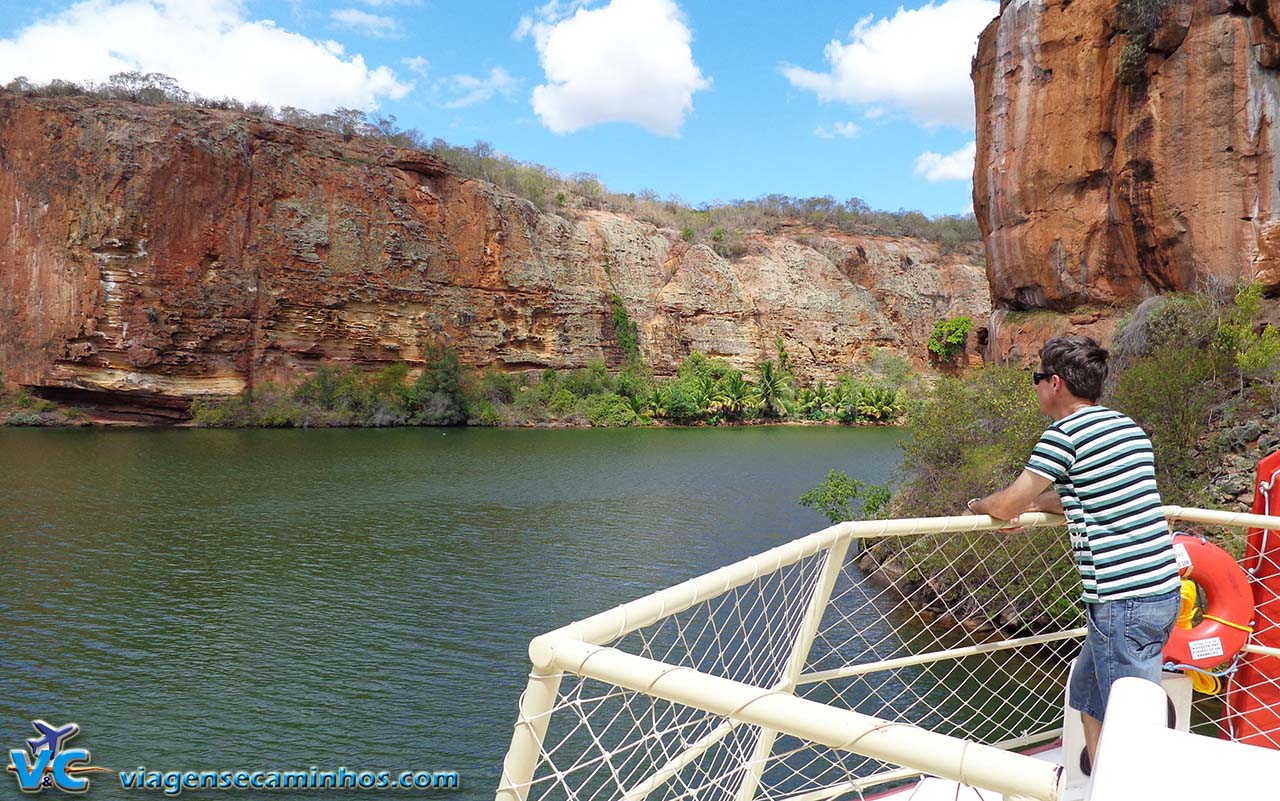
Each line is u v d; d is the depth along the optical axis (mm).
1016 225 25562
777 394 73062
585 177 92812
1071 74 23453
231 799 8562
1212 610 3188
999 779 1185
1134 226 22094
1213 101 19969
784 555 2361
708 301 77000
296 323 58156
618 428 62625
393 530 22094
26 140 52375
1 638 13078
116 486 27781
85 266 51281
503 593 16406
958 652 3348
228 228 55344
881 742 1283
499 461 38750
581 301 71188
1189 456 15461
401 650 13047
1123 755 1010
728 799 2604
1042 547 9781
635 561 19375
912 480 21703
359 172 60906
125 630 13625
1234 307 18078
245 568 17734
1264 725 3518
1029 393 19234
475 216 65938
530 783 1696
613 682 1554
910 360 86125
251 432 49938
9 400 51406
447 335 63938
